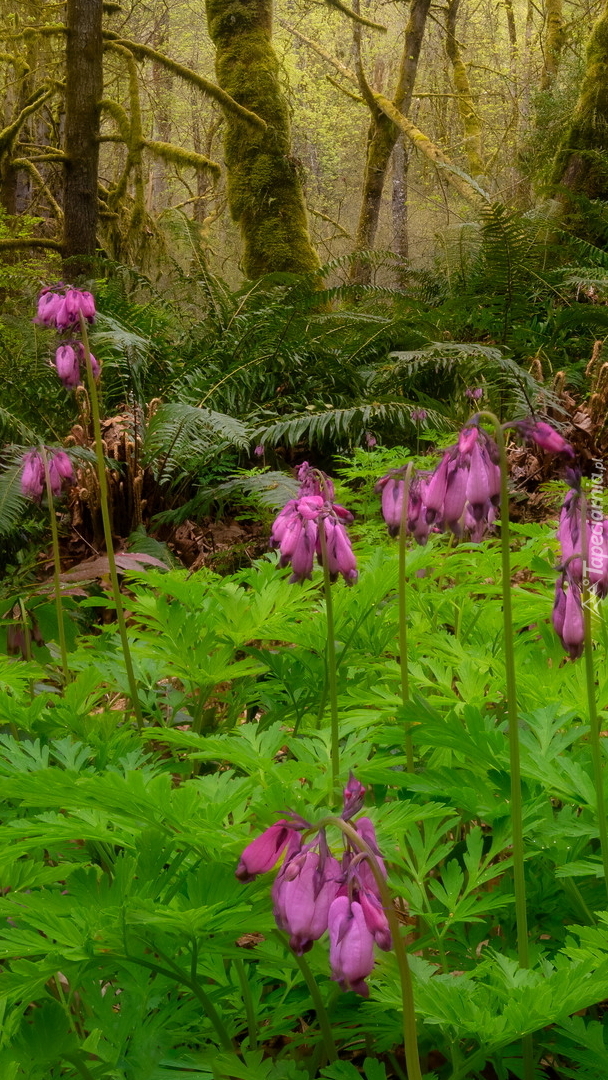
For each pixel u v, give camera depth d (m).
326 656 2.82
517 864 1.65
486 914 2.02
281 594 2.91
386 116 15.52
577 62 16.66
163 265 12.73
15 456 6.24
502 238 8.97
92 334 7.27
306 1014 2.08
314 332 8.66
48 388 7.66
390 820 1.80
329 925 1.19
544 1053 1.83
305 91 28.14
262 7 12.71
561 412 6.64
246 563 5.95
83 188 11.59
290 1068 1.56
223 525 6.70
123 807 1.74
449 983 1.59
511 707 1.64
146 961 1.57
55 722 2.59
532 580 3.98
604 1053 1.53
